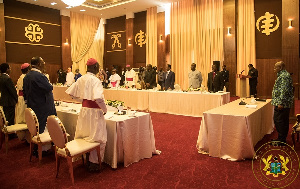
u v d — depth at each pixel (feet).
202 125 13.25
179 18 41.29
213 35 38.50
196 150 13.83
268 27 34.53
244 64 36.42
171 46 42.55
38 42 41.73
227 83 32.94
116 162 11.26
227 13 36.60
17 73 39.32
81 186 9.72
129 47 47.32
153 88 27.89
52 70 43.78
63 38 44.60
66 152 9.64
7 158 12.85
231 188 9.38
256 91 32.17
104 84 34.63
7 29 38.19
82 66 48.24
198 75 26.05
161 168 11.38
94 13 47.19
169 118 22.63
